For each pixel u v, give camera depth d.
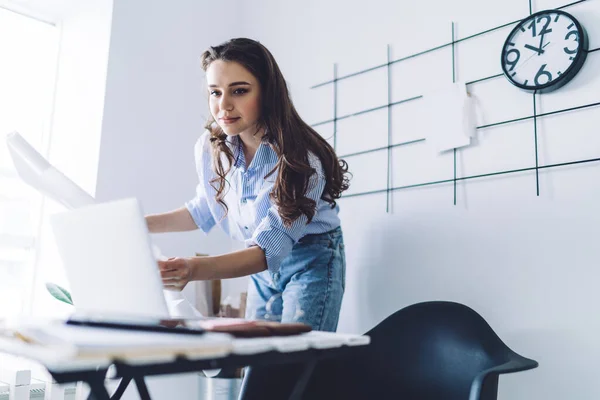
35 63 2.24
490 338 1.19
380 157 1.85
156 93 2.14
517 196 1.51
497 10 1.62
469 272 1.57
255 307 1.67
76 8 2.21
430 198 1.70
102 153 1.95
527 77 1.50
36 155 1.19
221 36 2.41
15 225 2.12
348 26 2.04
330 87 2.07
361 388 1.24
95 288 0.89
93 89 2.04
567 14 1.45
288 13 2.29
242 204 1.58
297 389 0.76
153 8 2.17
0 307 2.04
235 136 1.58
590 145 1.39
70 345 0.54
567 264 1.39
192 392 2.05
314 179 1.43
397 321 1.32
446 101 1.68
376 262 1.81
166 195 2.12
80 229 0.89
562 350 1.37
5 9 2.19
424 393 1.23
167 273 1.08
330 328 1.53
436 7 1.77
